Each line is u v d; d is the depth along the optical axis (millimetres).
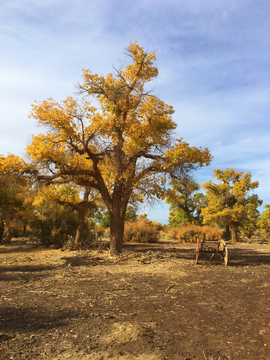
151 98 17906
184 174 16375
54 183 17047
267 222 43531
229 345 4031
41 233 26031
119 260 14547
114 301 6535
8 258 16578
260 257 16906
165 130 17312
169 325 4867
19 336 4320
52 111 14812
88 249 21875
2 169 15406
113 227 17031
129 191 17203
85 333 4441
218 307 6031
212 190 38781
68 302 6438
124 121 17469
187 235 34625
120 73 17734
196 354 3719
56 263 14250
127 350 3820
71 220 27422
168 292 7531
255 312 5656
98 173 16984
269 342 4141
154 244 30641
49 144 15469
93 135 15594
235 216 36344
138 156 17484
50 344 4023
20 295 7148
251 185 37406
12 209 29172
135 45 17297
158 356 3641
